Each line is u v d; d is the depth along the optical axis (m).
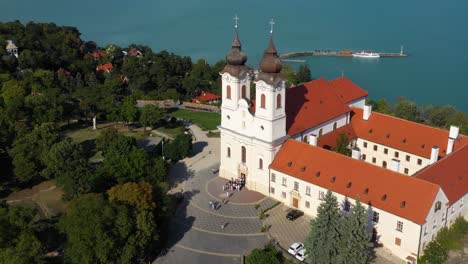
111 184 111.62
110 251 87.88
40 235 103.06
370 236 99.94
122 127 170.25
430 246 95.19
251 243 102.31
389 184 99.00
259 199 117.88
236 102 118.94
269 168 115.75
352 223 84.56
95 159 140.75
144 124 164.62
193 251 100.12
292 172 111.50
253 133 117.00
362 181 102.19
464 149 113.19
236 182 123.56
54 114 153.88
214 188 123.81
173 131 167.12
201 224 109.00
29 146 124.62
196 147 152.12
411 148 126.12
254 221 109.62
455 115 167.25
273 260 88.06
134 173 113.44
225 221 109.88
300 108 125.50
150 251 97.81
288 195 113.94
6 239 88.19
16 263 82.19
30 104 153.00
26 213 95.25
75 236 87.62
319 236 88.50
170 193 121.44
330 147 128.00
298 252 96.88
